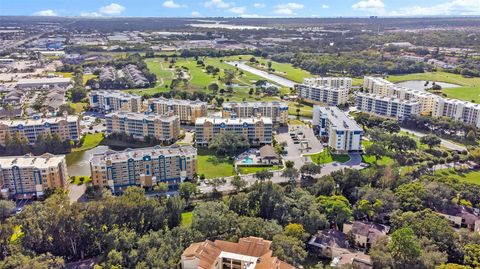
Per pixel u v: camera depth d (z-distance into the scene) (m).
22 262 197.62
